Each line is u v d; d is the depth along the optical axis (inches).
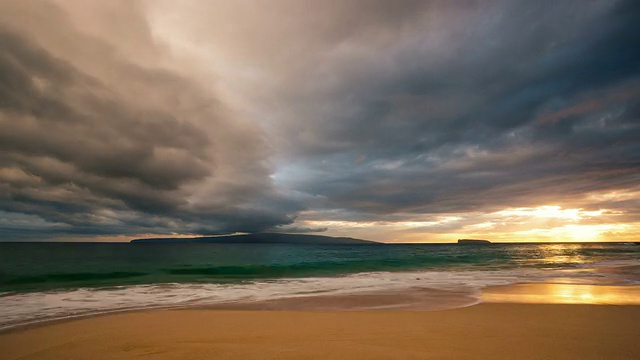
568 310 355.9
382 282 665.0
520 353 205.6
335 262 1358.3
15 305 416.2
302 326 280.8
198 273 911.0
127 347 222.1
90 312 369.4
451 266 1152.2
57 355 209.6
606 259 1492.4
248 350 210.8
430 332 258.1
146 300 451.8
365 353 203.3
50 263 1144.8
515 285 597.9
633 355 204.5
